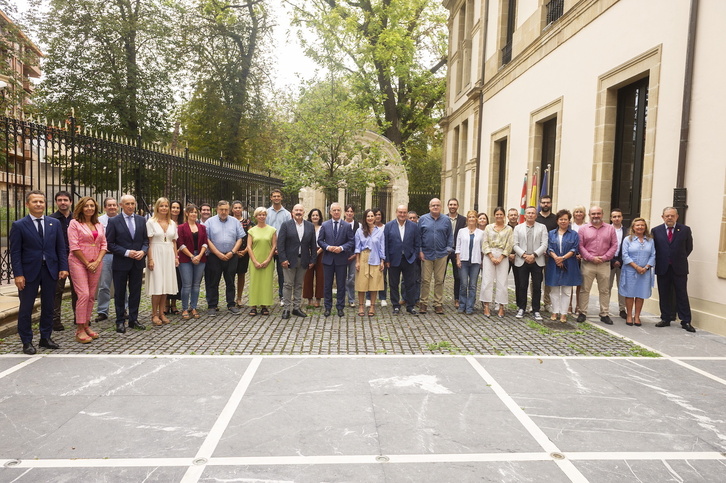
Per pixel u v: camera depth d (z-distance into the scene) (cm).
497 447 352
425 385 477
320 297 902
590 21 1068
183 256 762
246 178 1647
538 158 1369
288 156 1355
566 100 1174
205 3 2508
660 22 848
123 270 674
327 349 605
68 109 2194
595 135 1041
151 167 1128
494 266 825
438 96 2897
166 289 716
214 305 812
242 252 834
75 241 605
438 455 338
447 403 432
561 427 387
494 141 1723
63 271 591
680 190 779
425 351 604
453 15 2441
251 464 322
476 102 1928
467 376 507
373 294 821
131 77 2291
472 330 720
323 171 1359
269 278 797
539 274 799
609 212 1022
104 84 2264
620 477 314
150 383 472
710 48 736
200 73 2702
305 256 787
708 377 517
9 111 1631
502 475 313
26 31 2195
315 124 1334
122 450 340
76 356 558
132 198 683
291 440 357
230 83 2695
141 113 2344
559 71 1212
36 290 572
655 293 853
